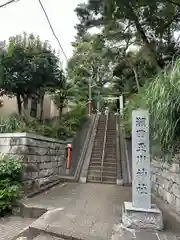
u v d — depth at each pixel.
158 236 2.40
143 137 2.95
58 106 9.36
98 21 5.30
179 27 5.50
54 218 2.91
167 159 3.29
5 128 5.00
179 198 3.21
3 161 3.77
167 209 3.48
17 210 3.49
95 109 16.31
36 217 3.31
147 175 2.85
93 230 2.55
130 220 2.65
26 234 2.61
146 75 6.70
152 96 2.84
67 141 7.14
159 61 5.80
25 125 5.70
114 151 7.54
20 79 6.38
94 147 7.86
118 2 4.49
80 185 5.45
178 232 2.54
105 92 16.94
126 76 9.42
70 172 6.33
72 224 2.72
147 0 4.36
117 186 5.48
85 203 3.73
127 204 2.93
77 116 9.92
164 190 4.00
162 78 2.77
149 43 5.75
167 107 2.42
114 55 7.45
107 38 6.34
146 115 2.98
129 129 6.79
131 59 7.44
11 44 5.52
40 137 4.77
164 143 2.81
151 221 2.61
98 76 17.56
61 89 8.55
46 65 6.57
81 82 15.38
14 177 3.70
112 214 3.17
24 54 6.32
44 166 5.00
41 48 6.73
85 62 15.59
